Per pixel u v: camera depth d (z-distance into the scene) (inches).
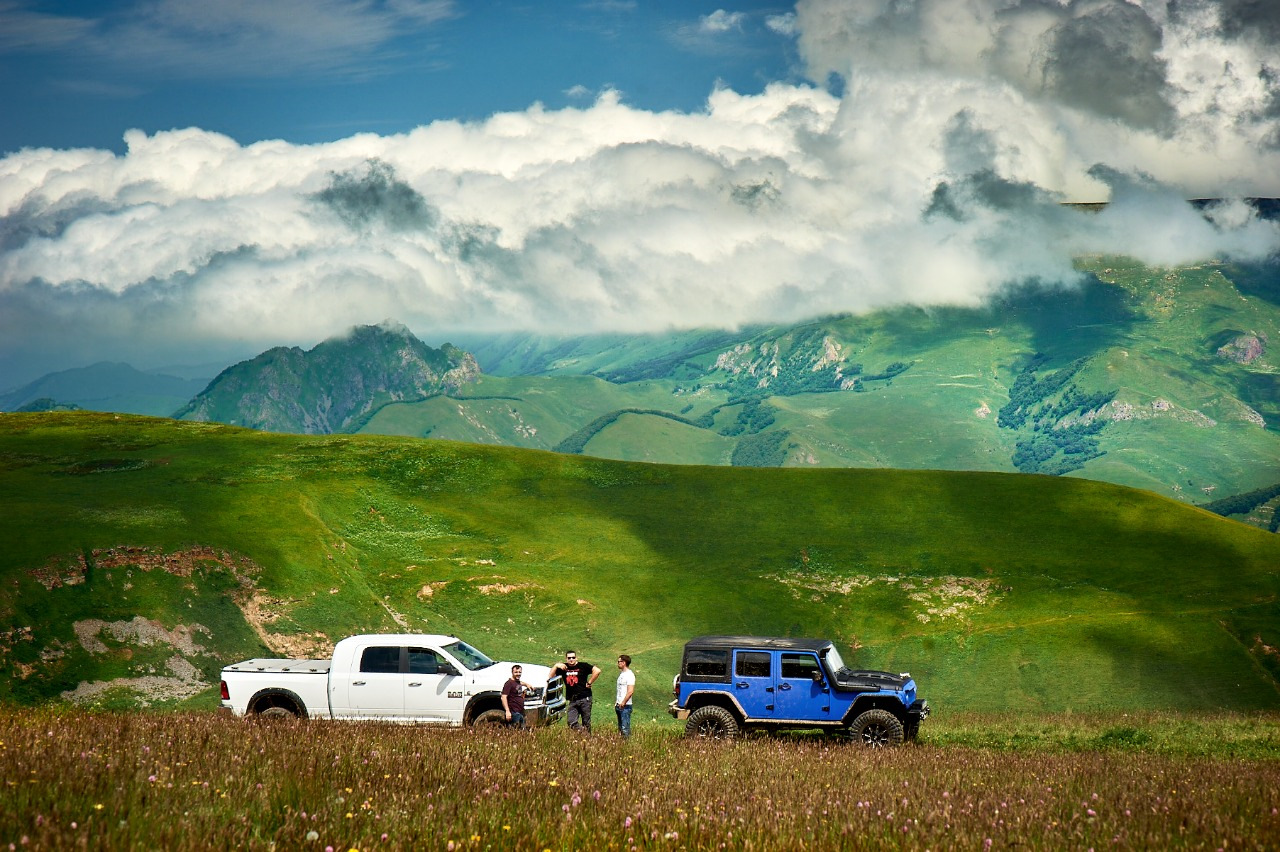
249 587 2571.4
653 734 1000.2
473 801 475.5
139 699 2004.2
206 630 2324.1
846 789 594.2
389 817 418.3
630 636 2824.8
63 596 2258.9
